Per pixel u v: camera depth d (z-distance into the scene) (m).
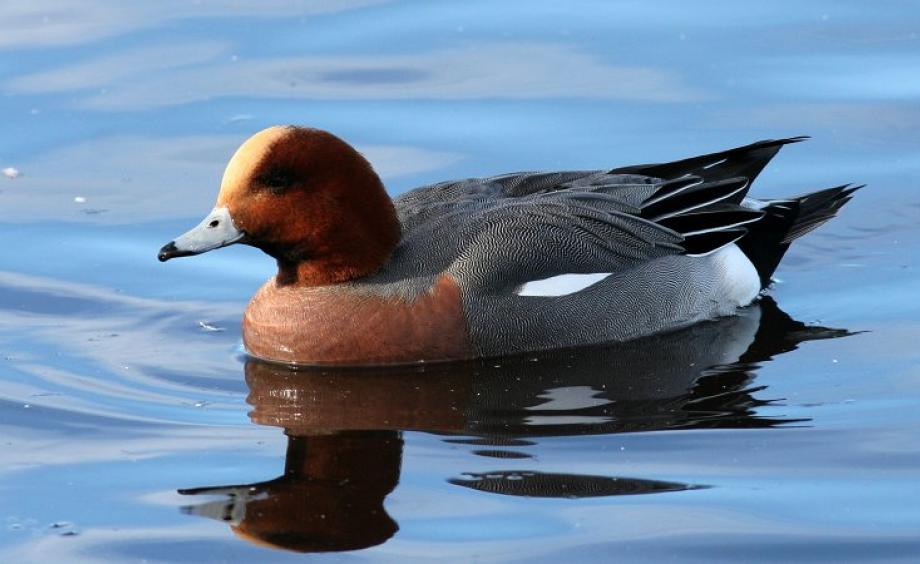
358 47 19.73
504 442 11.87
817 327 14.18
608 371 13.44
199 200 16.62
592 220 14.28
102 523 10.66
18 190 16.86
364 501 10.91
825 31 19.78
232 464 11.52
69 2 20.83
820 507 10.64
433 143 17.58
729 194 14.86
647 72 18.95
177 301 14.94
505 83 18.81
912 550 10.05
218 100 18.53
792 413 12.26
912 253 15.60
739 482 11.05
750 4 20.55
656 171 15.11
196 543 10.37
